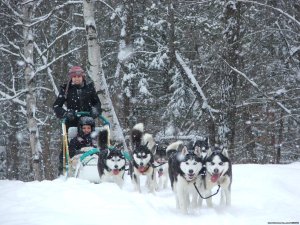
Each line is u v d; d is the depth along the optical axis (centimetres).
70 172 816
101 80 1026
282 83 1648
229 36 1369
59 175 854
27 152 2403
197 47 1709
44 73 1714
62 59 1745
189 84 1650
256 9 1574
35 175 1253
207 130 1697
